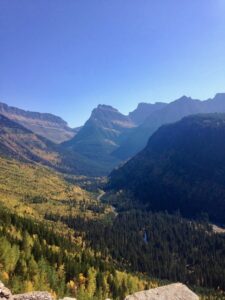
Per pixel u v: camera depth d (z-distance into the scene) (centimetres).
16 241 18850
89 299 16612
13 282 14538
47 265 17712
